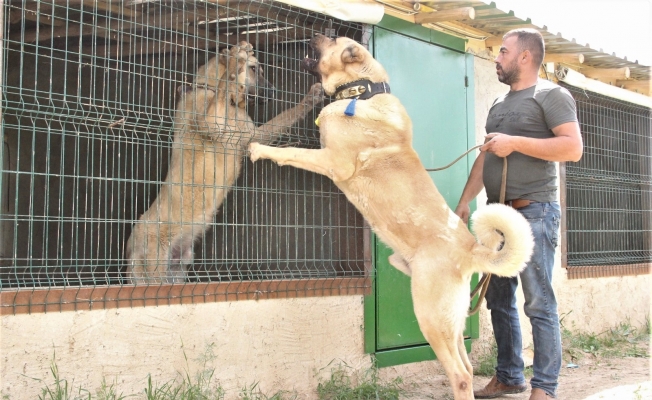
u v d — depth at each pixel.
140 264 5.12
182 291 3.97
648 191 8.30
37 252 6.83
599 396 4.69
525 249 3.53
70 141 6.84
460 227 3.83
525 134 4.26
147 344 3.80
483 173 4.48
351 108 3.98
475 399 4.69
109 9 4.32
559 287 6.79
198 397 3.86
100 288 3.64
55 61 6.70
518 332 4.62
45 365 3.42
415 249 3.85
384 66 5.11
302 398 4.46
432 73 5.52
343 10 4.66
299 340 4.54
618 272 7.56
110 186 6.60
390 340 5.12
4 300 3.30
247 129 5.16
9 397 3.28
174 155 5.24
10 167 6.56
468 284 3.76
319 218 5.27
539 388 4.13
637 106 7.98
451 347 3.72
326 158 3.95
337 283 4.79
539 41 4.35
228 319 4.17
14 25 5.44
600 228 7.70
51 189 6.86
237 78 4.81
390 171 3.95
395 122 4.06
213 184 4.77
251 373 4.26
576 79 6.91
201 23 5.36
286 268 5.12
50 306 3.46
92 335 3.60
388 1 5.14
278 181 5.62
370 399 4.56
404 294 5.26
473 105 5.89
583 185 7.45
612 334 7.27
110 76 6.74
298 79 5.53
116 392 3.66
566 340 6.48
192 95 5.12
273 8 4.80
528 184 4.23
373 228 4.06
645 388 4.90
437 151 5.50
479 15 5.56
